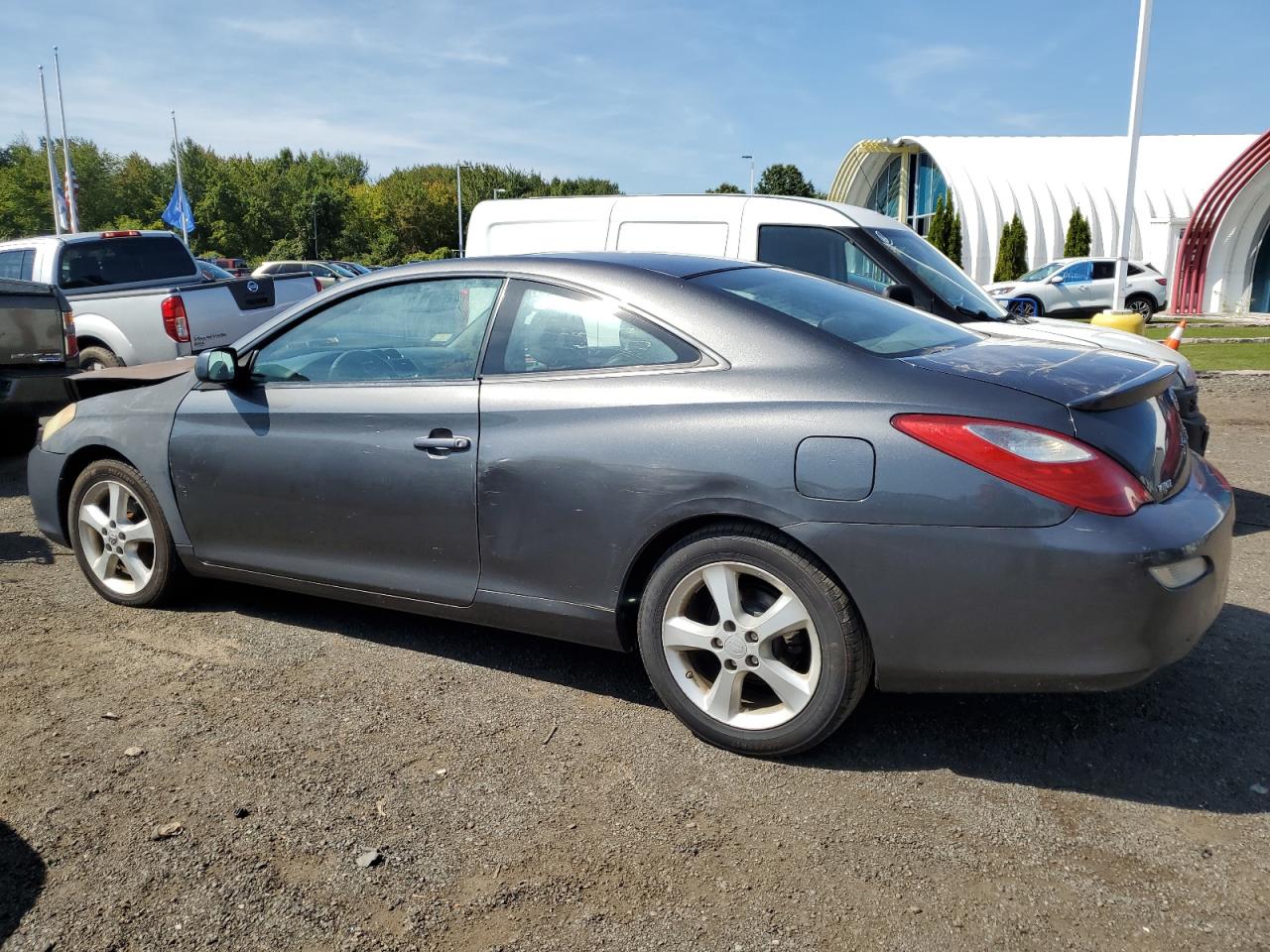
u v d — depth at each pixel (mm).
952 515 2611
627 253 3631
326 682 3570
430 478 3420
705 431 2920
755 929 2236
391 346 3664
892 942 2186
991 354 3117
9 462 8086
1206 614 2678
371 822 2676
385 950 2188
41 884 2426
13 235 65062
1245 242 24391
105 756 3043
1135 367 3029
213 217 73188
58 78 40312
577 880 2424
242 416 3877
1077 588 2533
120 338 8719
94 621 4195
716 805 2746
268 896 2369
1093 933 2201
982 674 2680
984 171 35656
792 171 97625
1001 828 2609
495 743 3117
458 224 84250
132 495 4230
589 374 3211
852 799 2764
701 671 3211
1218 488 3010
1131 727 3137
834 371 2877
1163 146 36938
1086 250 30984
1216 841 2531
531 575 3287
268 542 3887
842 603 2777
